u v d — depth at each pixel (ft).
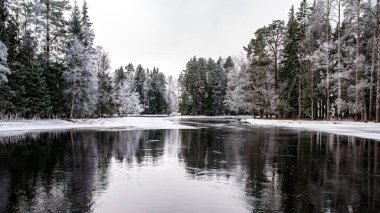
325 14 144.97
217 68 350.43
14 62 129.90
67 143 71.72
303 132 102.37
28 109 132.26
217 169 42.39
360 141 74.08
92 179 36.58
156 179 36.65
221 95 346.54
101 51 209.67
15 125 112.68
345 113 169.99
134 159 50.44
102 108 206.59
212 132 104.58
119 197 29.25
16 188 32.35
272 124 150.00
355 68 134.10
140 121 188.24
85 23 192.03
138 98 347.36
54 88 151.12
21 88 129.80
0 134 93.15
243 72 209.15
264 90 184.14
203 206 26.73
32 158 51.19
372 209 25.94
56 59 156.87
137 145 68.54
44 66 147.23
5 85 119.75
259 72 185.78
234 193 30.68
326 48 142.61
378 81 125.18
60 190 31.63
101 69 209.46
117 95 241.14
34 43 145.48
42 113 139.64
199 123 171.32
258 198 29.07
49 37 154.92
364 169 42.04
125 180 36.06
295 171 40.88
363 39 147.13
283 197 29.35
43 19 151.53
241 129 119.24
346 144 68.39
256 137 85.71
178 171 41.14
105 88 208.13
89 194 30.22
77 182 35.01
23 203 27.37
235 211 25.50
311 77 163.22
